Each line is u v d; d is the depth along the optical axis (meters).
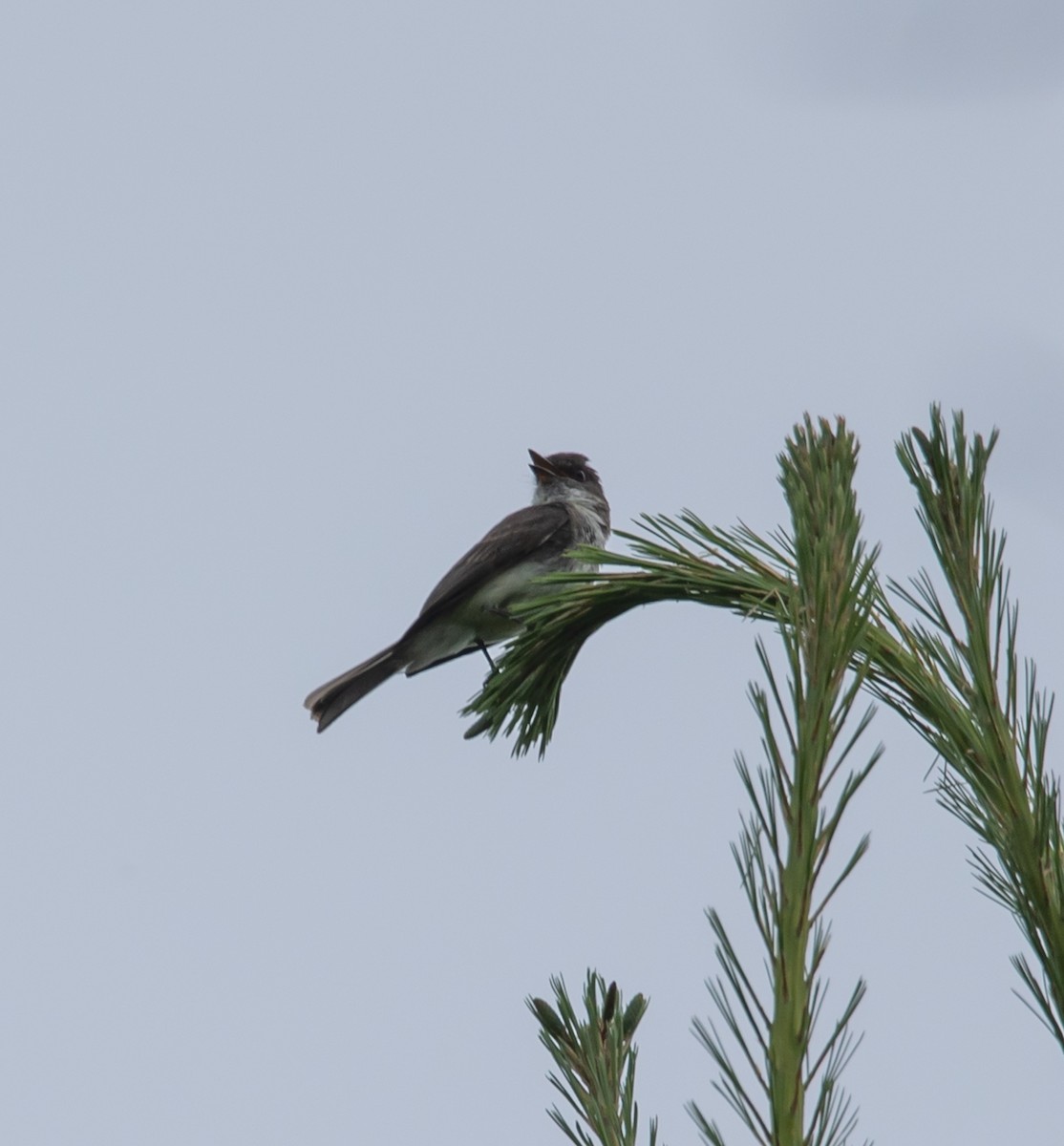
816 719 3.58
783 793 3.52
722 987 3.41
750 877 3.48
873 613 4.82
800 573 3.83
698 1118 3.41
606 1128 4.07
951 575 4.49
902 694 4.69
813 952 3.40
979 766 4.35
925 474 4.55
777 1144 3.32
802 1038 3.36
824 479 3.93
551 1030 4.22
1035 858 4.14
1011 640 4.39
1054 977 4.05
